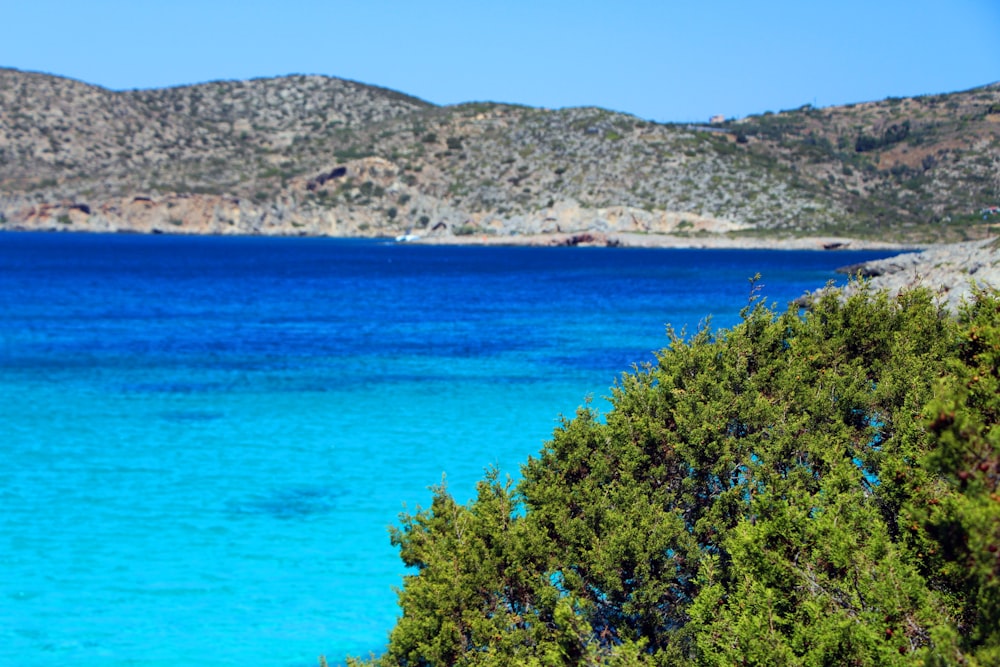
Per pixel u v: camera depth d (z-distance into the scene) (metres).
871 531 10.66
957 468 8.88
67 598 18.64
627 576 12.86
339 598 18.86
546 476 14.88
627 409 15.84
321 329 65.19
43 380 43.94
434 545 14.05
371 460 28.95
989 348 10.93
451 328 65.12
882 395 15.04
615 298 88.94
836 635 9.30
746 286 101.31
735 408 15.01
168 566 20.31
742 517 12.99
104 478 26.91
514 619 12.62
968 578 9.16
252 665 16.19
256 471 27.72
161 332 63.56
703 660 10.57
